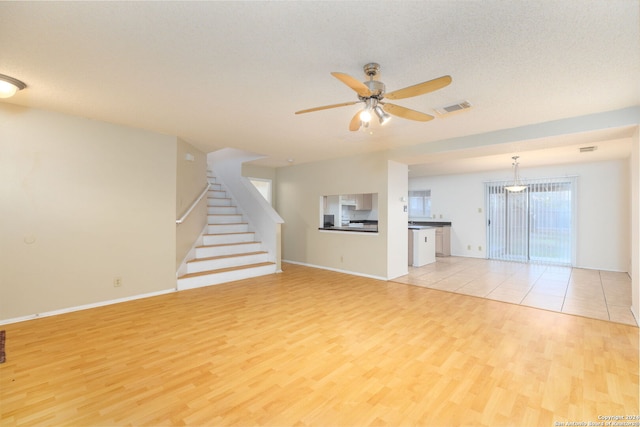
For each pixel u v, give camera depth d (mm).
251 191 6305
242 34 1791
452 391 1967
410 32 1760
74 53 2012
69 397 1870
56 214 3314
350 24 1688
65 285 3383
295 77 2357
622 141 4133
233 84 2492
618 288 4523
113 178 3717
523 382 2066
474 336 2828
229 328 3002
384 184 5137
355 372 2197
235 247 5617
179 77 2363
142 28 1734
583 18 1608
